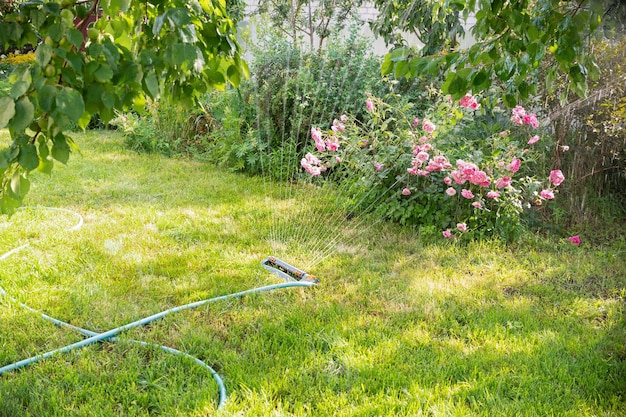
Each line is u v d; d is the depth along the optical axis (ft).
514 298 11.28
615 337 9.73
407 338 9.59
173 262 12.69
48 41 4.94
